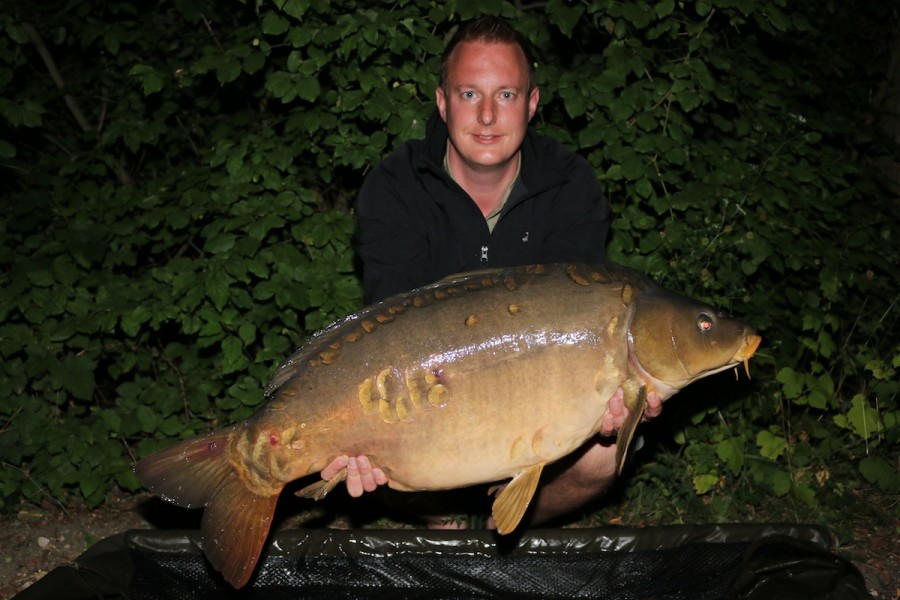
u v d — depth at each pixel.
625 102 2.18
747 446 2.15
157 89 2.27
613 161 2.28
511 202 1.68
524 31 2.20
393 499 1.83
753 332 1.40
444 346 1.34
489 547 1.70
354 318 1.38
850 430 2.22
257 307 2.16
